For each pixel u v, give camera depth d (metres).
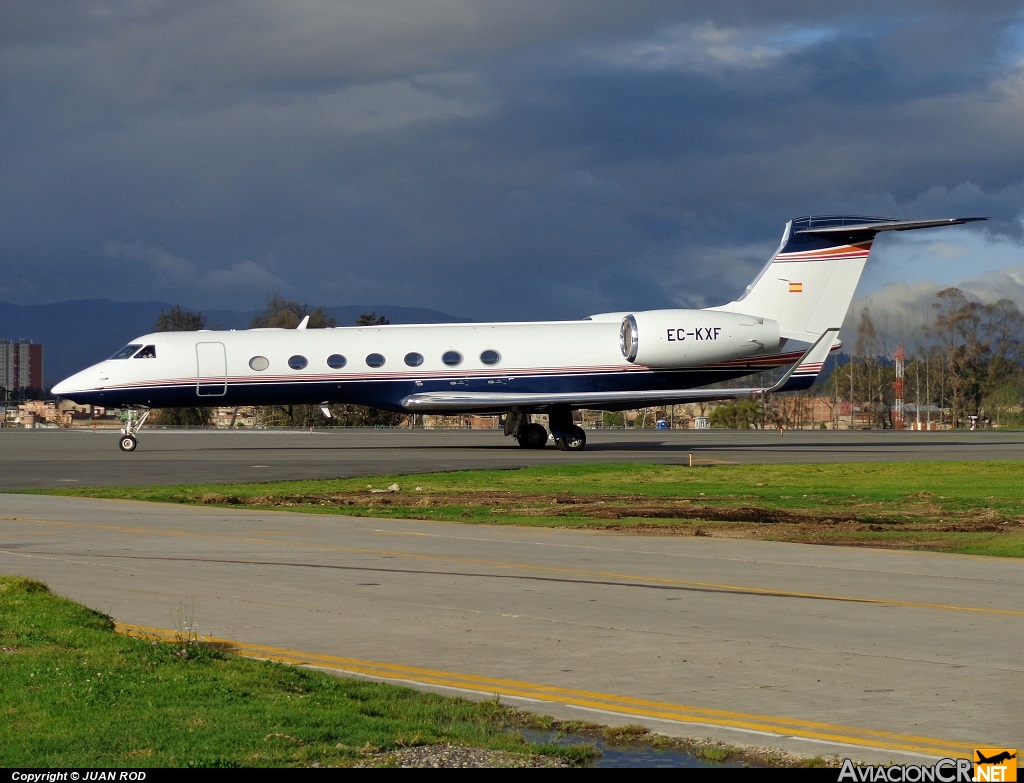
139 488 45.03
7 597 20.00
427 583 23.38
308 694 14.45
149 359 65.88
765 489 45.19
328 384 67.19
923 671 16.17
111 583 23.03
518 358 68.94
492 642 18.00
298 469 55.34
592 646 17.73
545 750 12.61
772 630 18.98
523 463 58.84
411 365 67.81
